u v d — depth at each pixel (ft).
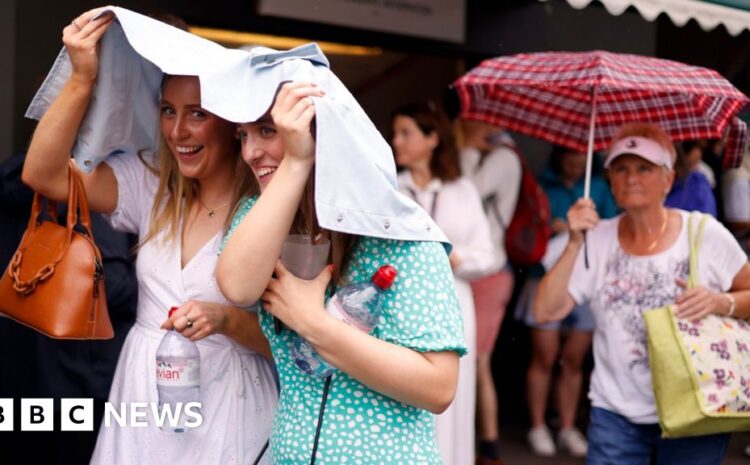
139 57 9.26
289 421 8.13
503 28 22.21
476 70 15.28
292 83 7.45
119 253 13.42
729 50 26.45
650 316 12.55
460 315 7.97
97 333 9.20
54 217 9.57
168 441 9.26
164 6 17.62
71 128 9.07
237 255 7.43
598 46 23.63
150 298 9.54
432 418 8.43
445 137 16.30
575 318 20.93
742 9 17.83
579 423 23.48
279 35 19.02
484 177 18.47
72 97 8.98
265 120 7.83
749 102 14.33
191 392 9.11
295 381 8.16
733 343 12.50
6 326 13.89
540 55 15.31
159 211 9.62
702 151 20.98
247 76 7.91
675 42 25.64
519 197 18.85
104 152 9.54
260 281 7.49
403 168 16.99
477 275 16.21
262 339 9.39
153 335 9.46
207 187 9.57
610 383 13.14
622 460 13.10
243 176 9.23
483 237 16.31
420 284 7.76
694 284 12.64
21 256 9.20
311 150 7.43
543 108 16.40
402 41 20.75
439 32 20.54
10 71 16.19
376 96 21.89
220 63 8.15
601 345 13.25
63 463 14.03
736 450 22.80
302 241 7.83
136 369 9.41
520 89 16.35
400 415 7.95
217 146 9.20
